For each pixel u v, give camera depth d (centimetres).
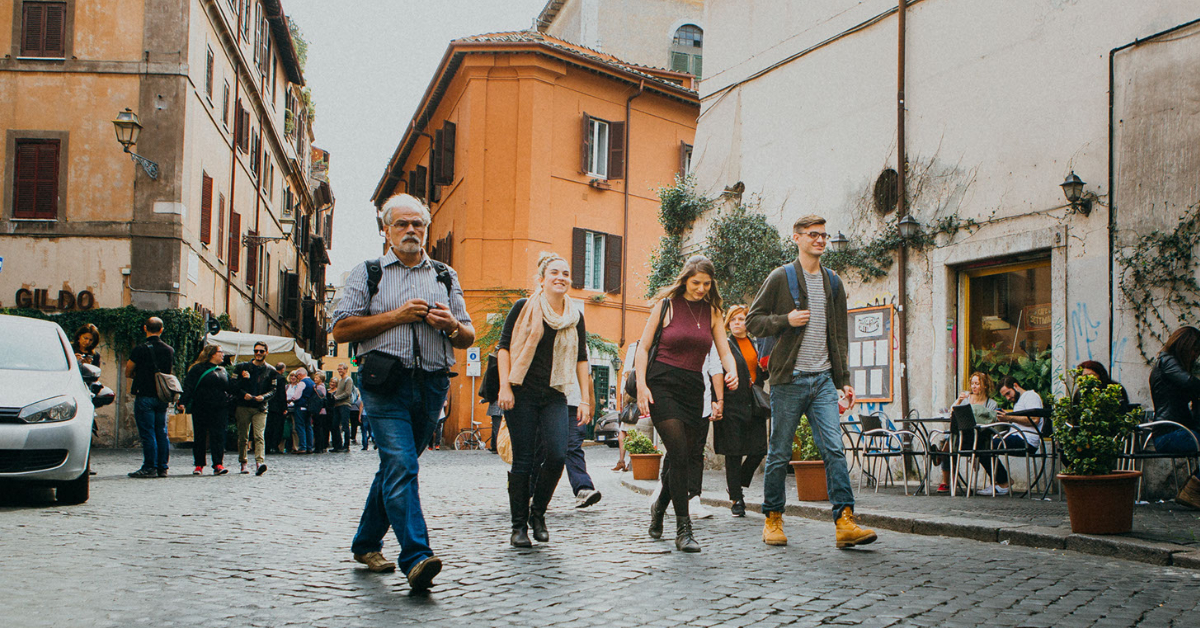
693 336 627
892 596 459
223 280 2681
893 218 1237
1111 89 1005
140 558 556
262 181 3353
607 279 2986
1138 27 989
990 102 1134
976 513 778
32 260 2191
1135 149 980
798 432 912
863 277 1273
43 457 841
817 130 1379
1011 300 1115
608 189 3009
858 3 1323
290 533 680
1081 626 399
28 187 2206
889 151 1259
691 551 601
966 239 1144
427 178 3600
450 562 557
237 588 467
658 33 3722
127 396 2141
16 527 688
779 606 434
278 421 2077
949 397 1152
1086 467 633
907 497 960
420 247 504
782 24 1459
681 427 620
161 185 2216
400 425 484
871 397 1248
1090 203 1016
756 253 1424
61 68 2223
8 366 894
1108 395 645
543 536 649
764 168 1473
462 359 2850
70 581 478
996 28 1134
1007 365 1108
